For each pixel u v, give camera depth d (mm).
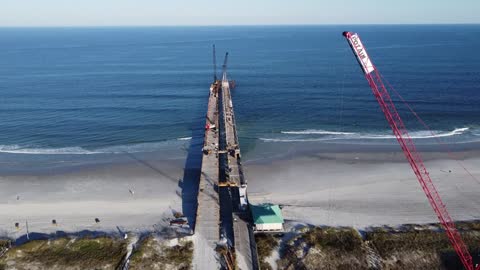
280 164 72812
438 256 46062
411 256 46156
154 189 63969
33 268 44781
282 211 56406
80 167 73500
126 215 56375
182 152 79812
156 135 90438
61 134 91875
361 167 71438
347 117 101938
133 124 98688
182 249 46156
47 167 73812
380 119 99688
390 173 68750
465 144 81562
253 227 49750
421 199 59875
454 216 54812
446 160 73625
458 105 110250
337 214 55781
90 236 50344
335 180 66438
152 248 46969
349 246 47500
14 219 55906
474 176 66875
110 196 62031
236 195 58438
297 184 65000
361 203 58875
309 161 74188
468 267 42375
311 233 49719
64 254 46938
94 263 45375
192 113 107812
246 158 75500
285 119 100938
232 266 41969
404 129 90188
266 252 46406
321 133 89750
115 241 49312
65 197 62031
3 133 92688
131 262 44438
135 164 74250
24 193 63656
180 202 59656
